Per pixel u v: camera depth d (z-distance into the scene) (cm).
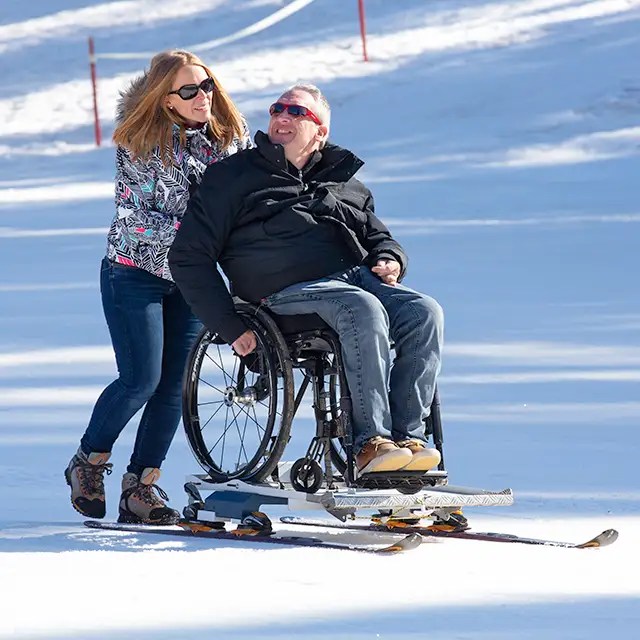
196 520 1575
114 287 1628
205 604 1130
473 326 3172
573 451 1928
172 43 13450
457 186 6862
